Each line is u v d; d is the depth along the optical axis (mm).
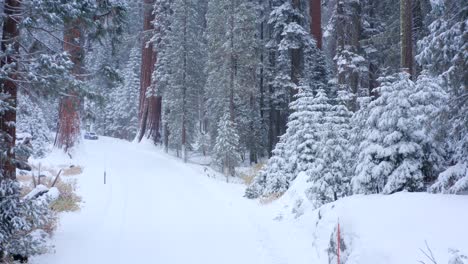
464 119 8289
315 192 12742
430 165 10055
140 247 11570
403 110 10164
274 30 30562
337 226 8625
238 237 12453
